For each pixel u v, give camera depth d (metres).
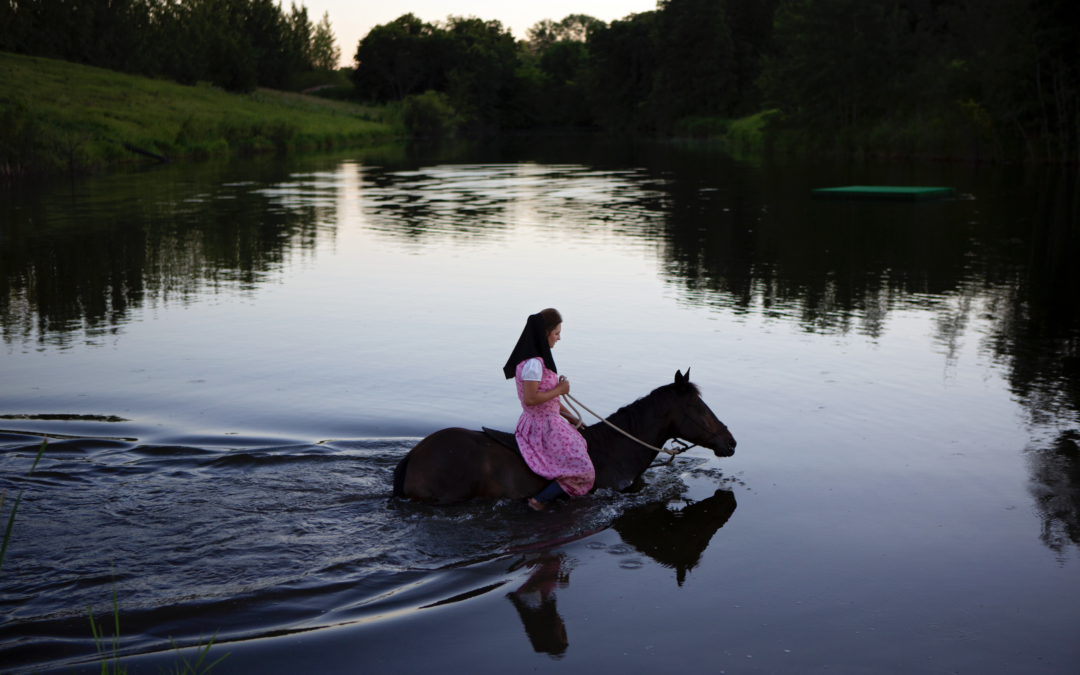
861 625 4.59
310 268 16.34
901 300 13.41
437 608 4.72
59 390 8.56
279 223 22.92
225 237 20.22
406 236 20.77
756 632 4.50
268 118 72.31
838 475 6.70
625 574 5.14
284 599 4.76
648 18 124.06
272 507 5.88
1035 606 4.80
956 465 6.89
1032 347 10.54
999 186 33.38
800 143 63.59
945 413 8.12
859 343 10.71
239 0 110.25
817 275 15.56
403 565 5.20
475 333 11.17
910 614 4.70
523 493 6.07
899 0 81.81
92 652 4.22
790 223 22.89
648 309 12.73
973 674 4.15
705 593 4.91
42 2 74.94
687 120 103.50
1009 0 47.28
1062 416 8.05
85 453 6.79
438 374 9.20
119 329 11.39
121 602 4.66
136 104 61.91
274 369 9.39
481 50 137.00
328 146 75.06
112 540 5.34
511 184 36.22
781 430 7.68
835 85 61.62
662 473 6.78
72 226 21.47
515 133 123.81
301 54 137.75
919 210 25.73
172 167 45.91
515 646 4.36
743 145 74.88
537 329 6.14
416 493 5.93
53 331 11.27
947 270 15.99
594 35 121.56
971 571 5.20
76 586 4.81
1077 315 12.33
